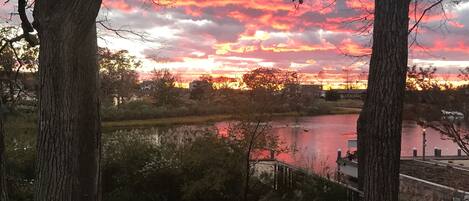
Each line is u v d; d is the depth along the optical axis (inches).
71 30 194.2
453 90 349.7
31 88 629.9
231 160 523.2
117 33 368.8
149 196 514.0
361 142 365.1
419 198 572.4
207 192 518.0
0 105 275.1
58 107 195.6
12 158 520.7
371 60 267.0
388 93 257.1
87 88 308.0
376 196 259.1
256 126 541.3
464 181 724.0
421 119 352.2
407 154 1396.4
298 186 495.2
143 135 615.8
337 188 436.5
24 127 651.5
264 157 625.6
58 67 194.5
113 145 560.7
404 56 259.3
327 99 3122.5
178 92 2436.0
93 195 312.8
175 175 527.8
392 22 257.1
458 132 383.9
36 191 200.7
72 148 199.8
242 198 525.7
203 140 536.7
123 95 2180.1
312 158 1006.4
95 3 197.3
